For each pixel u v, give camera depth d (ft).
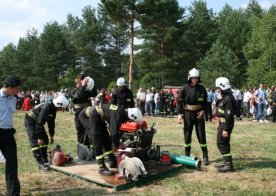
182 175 27.17
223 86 27.94
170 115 83.61
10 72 246.88
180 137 46.60
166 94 82.79
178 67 173.88
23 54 250.16
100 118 26.11
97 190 23.50
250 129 56.29
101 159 25.93
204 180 25.99
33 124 28.78
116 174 25.66
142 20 115.75
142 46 173.88
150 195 22.62
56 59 217.97
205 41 192.85
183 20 177.68
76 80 32.40
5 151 20.76
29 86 222.07
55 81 217.77
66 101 27.71
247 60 200.34
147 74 166.50
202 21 195.11
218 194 22.98
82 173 26.27
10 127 20.89
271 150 37.40
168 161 28.76
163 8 117.29
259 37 184.03
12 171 20.59
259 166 30.19
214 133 51.19
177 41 166.50
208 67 181.47
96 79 212.43
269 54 175.32
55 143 41.47
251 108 75.10
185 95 30.60
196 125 30.83
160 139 44.78
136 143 27.27
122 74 227.61
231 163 28.45
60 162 28.32
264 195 22.85
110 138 27.12
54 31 222.07
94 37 212.02
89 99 32.37
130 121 26.89
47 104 27.53
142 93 83.92
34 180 25.59
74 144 40.78
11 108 20.84
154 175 25.72
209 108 68.74
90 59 212.43
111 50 221.87
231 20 212.02
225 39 205.57
